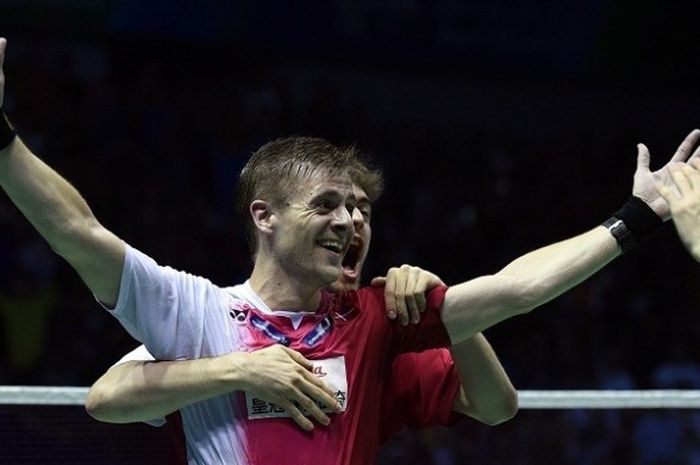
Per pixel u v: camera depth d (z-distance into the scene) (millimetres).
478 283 8961
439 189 33312
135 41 30344
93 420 19688
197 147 30219
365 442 8828
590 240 8914
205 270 28078
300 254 8844
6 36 29078
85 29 29422
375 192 10211
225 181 29953
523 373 29219
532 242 33719
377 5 32969
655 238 33188
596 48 34688
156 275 8656
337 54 32625
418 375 9633
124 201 28500
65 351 25234
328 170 8898
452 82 37062
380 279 9391
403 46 33219
